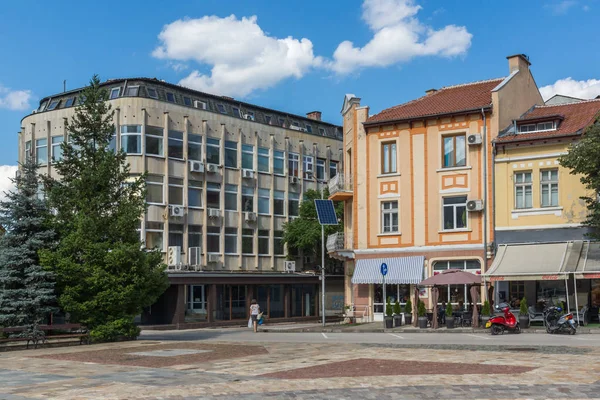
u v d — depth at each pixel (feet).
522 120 117.50
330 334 104.53
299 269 194.18
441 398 40.86
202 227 169.68
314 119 213.46
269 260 186.91
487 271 105.29
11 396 42.75
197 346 80.84
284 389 44.50
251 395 42.39
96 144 97.14
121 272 91.09
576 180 110.52
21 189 91.15
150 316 151.12
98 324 91.20
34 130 168.04
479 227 118.42
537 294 112.16
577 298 107.76
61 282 90.07
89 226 89.40
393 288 125.90
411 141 125.80
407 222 124.77
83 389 45.44
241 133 181.98
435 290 105.70
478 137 118.93
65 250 89.30
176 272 153.17
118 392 43.91
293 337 98.99
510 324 91.20
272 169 189.88
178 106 167.63
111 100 160.76
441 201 122.42
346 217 137.90
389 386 45.14
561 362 56.03
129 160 157.69
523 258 107.96
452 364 56.65
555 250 107.76
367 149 129.80
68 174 94.32
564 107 125.70
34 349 82.89
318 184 203.10
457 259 119.85
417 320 107.96
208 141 173.78
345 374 51.80
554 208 111.86
